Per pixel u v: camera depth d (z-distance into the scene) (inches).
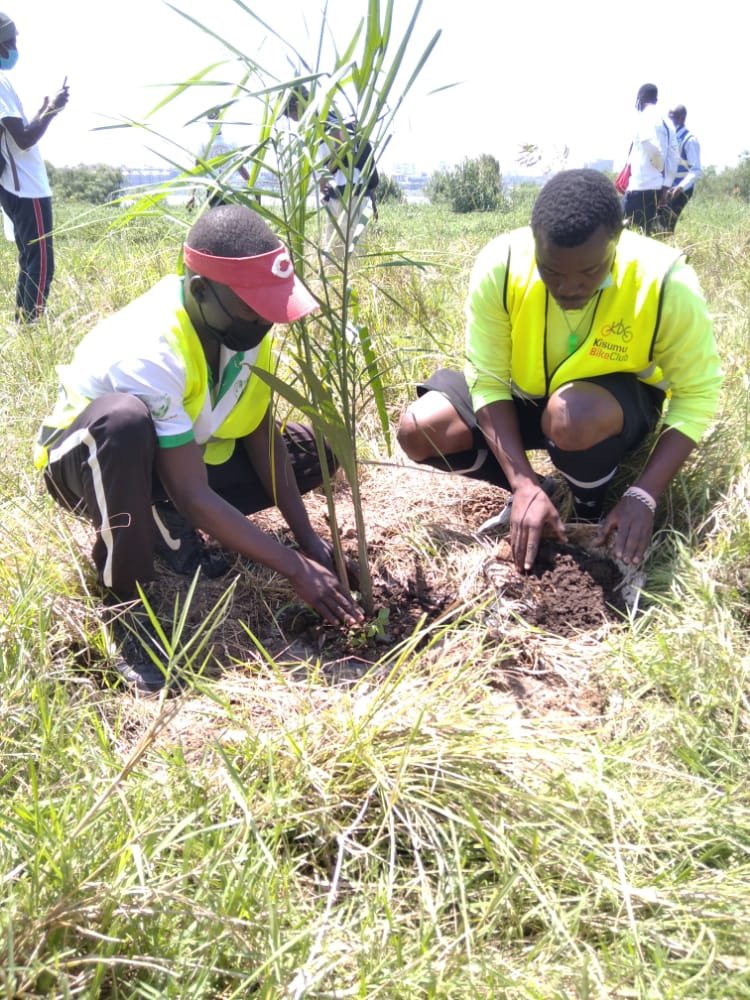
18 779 71.7
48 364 153.8
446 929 64.5
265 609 102.5
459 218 590.9
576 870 67.1
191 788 69.2
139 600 95.4
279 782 72.5
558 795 72.6
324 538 115.1
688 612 93.4
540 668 94.4
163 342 87.1
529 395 110.3
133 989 55.9
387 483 129.8
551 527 104.2
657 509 112.0
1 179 199.9
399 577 108.5
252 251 80.9
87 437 86.5
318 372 99.4
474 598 102.0
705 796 72.9
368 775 73.7
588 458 104.7
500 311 104.0
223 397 94.7
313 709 80.9
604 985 58.7
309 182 86.7
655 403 112.0
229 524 89.4
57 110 199.3
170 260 196.9
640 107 305.0
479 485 128.5
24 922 56.0
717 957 60.5
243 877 60.6
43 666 81.0
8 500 110.3
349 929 63.1
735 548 101.7
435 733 75.9
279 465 103.6
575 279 89.4
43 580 90.4
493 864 65.8
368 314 156.9
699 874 68.4
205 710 83.8
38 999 52.5
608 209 86.5
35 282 208.2
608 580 103.6
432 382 116.0
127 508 88.4
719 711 83.0
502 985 58.1
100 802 61.2
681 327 99.5
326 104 81.8
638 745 79.0
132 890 57.7
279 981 56.2
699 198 809.5
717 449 118.9
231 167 82.9
